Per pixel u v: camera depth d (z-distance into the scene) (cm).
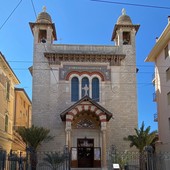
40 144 3048
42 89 3291
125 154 2909
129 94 3328
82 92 3316
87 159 3155
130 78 3372
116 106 3291
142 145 2906
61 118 3122
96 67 3378
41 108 3241
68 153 2597
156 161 2372
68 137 2958
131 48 3459
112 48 3456
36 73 3325
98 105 3033
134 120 3262
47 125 3203
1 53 3259
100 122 3080
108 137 3195
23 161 2278
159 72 3838
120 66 3394
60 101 3272
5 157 1806
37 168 2966
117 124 3241
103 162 2906
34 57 3366
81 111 3059
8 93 3922
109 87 3334
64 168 2644
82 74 3353
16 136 4362
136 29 3528
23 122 5122
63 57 3362
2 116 3588
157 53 3875
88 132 3203
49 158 2584
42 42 3547
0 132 3484
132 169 2902
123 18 3531
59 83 3312
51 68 3341
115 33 3650
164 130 3603
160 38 3488
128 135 3145
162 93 3709
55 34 3659
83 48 3434
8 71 3822
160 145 3709
